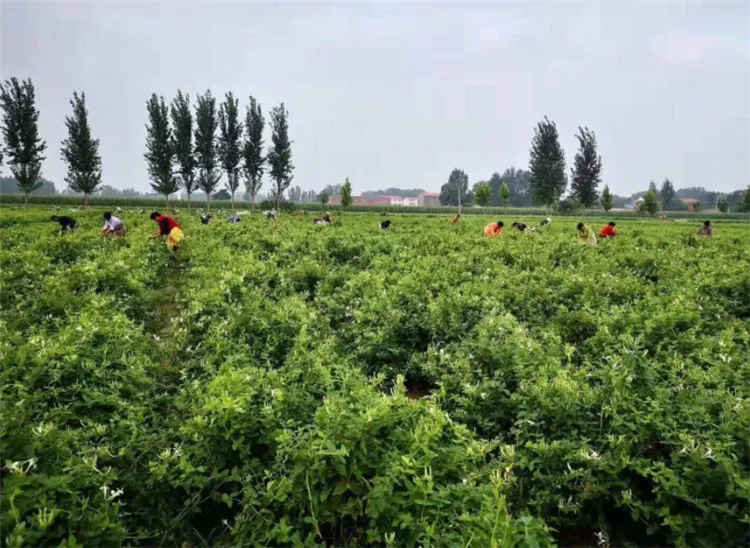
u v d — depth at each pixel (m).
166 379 6.37
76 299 8.55
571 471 4.01
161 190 55.19
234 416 4.15
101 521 3.31
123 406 5.03
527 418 4.63
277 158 58.94
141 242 15.45
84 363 5.55
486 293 9.30
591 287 9.54
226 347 6.42
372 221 37.72
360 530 3.71
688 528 3.65
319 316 8.16
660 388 4.84
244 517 3.73
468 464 3.82
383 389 6.56
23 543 2.94
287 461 3.94
